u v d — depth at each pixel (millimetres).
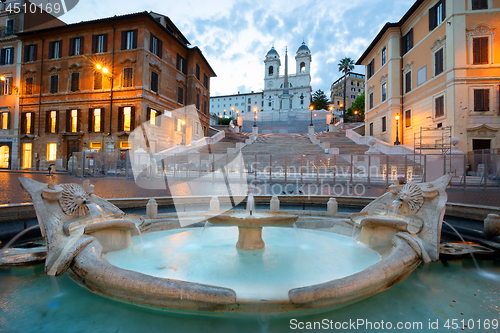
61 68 28656
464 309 2877
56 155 28500
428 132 22656
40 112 29141
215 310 2555
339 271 3396
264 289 2803
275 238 5102
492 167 15703
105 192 10781
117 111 26500
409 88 25938
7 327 2498
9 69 30453
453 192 12430
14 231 5238
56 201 4016
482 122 19375
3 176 18094
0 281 3420
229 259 3805
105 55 27172
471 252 4246
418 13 24422
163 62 28812
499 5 19391
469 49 19688
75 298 2992
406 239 3869
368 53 33938
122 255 3980
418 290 3299
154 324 2543
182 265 3561
